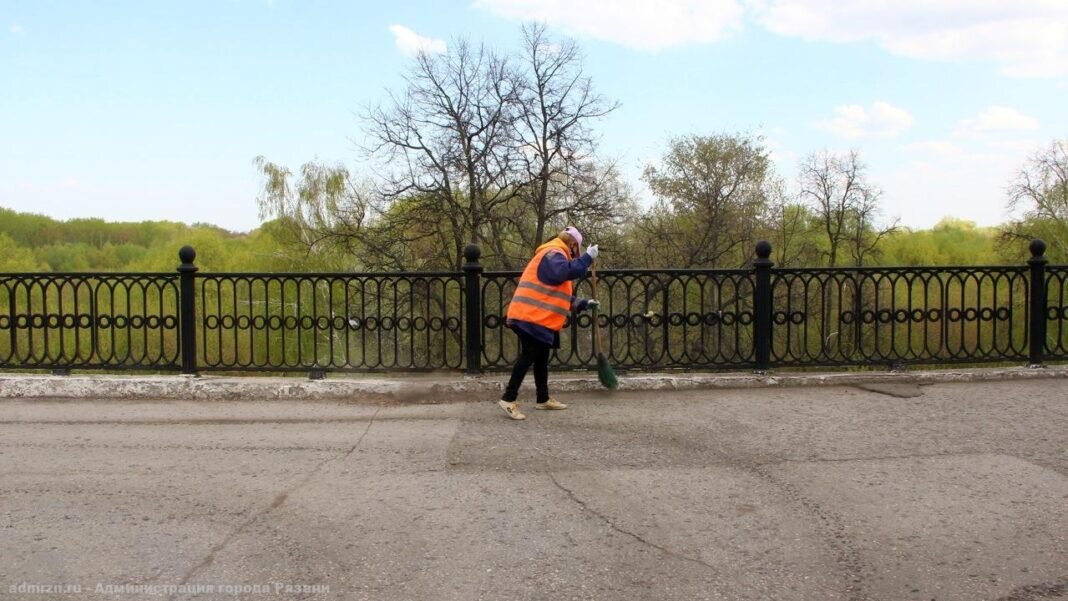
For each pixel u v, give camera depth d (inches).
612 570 129.9
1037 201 1022.4
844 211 1103.0
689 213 1054.4
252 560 133.7
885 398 261.7
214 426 230.4
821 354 303.7
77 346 288.7
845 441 207.5
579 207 918.4
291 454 199.0
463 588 123.3
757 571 129.3
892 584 124.6
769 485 172.1
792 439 210.1
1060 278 308.2
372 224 962.7
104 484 174.9
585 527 148.6
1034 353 307.0
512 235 968.9
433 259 924.0
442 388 272.1
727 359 297.9
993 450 197.6
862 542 140.9
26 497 165.9
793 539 142.4
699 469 184.2
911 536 143.5
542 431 221.0
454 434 218.2
